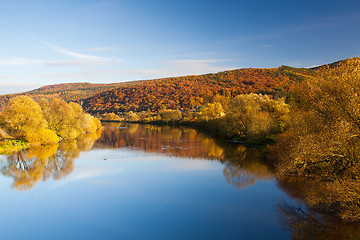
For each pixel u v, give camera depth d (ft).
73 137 196.65
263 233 47.19
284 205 59.82
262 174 87.56
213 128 233.55
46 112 181.78
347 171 47.98
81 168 98.58
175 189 73.00
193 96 538.06
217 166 100.94
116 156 123.24
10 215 57.06
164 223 52.06
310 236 45.11
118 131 259.80
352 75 48.55
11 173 91.66
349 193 43.88
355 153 45.98
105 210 58.90
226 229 49.01
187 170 94.94
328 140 46.88
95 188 74.54
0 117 146.00
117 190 72.54
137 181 81.05
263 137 139.23
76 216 56.08
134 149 144.36
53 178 85.25
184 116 384.47
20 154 126.11
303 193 66.18
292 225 49.83
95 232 49.03
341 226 47.52
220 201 63.26
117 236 47.37
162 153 130.93
